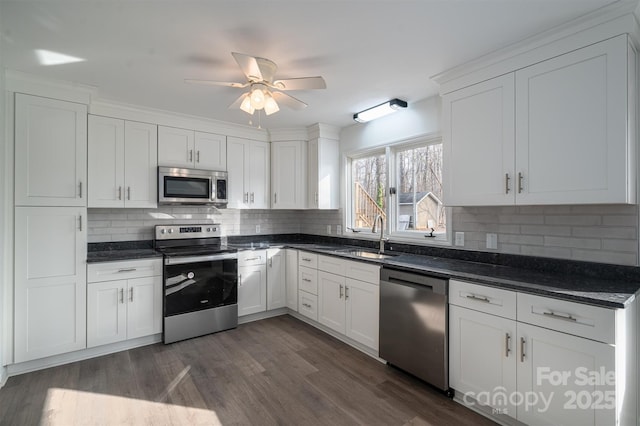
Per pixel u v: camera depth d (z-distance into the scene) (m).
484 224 2.59
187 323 3.15
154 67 2.30
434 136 2.94
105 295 2.80
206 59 2.19
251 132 4.00
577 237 2.09
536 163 1.96
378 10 1.67
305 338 3.19
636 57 1.78
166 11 1.66
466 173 2.31
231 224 4.17
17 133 2.44
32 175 2.50
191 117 3.50
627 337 1.57
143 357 2.76
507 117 2.09
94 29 1.83
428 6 1.64
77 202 2.68
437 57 2.18
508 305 1.83
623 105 1.65
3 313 2.37
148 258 3.00
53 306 2.58
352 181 4.00
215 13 1.68
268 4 1.61
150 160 3.29
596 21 1.70
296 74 2.44
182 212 3.80
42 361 2.56
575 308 1.58
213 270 3.31
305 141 4.06
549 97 1.90
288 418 1.97
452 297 2.12
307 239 4.61
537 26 1.82
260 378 2.42
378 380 2.40
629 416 1.59
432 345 2.21
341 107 3.21
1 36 1.89
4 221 2.38
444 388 2.14
